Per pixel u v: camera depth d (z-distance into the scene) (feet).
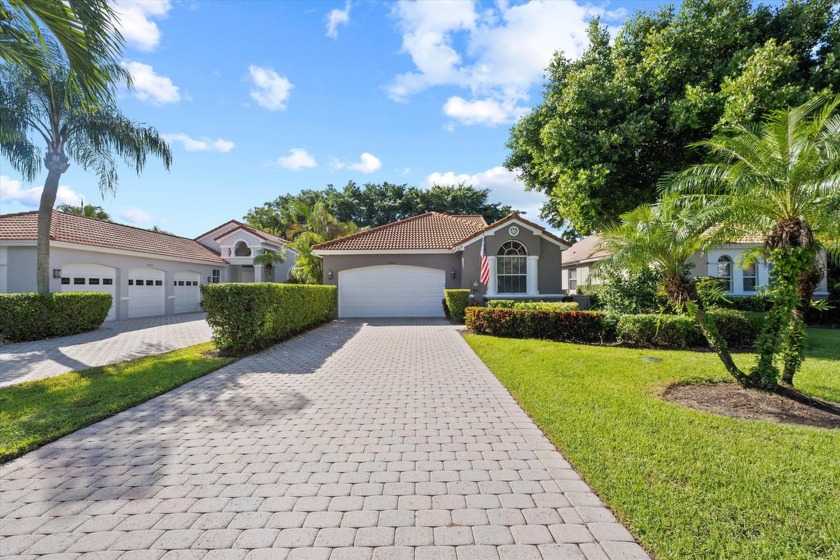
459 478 11.75
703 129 42.83
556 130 43.88
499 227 57.06
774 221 20.54
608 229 24.54
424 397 20.18
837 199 16.99
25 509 10.29
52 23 13.46
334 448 13.98
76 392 20.63
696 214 19.63
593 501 10.44
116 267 60.29
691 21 41.73
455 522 9.59
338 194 145.59
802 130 19.02
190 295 79.30
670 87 44.29
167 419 16.98
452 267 62.08
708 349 32.99
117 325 53.21
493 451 13.67
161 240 78.54
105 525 9.57
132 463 12.86
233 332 31.89
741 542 8.58
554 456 13.24
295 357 30.58
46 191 43.19
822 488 10.71
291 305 40.04
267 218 149.89
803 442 13.83
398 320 57.52
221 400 19.71
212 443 14.43
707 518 9.44
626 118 42.93
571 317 37.52
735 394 19.99
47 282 43.45
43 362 29.68
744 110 35.40
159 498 10.78
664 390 20.70
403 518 9.76
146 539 9.04
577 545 8.71
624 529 9.27
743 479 11.23
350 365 27.73
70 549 8.71
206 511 10.15
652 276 39.01
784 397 19.34
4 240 49.21
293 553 8.53
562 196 45.88
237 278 98.07
